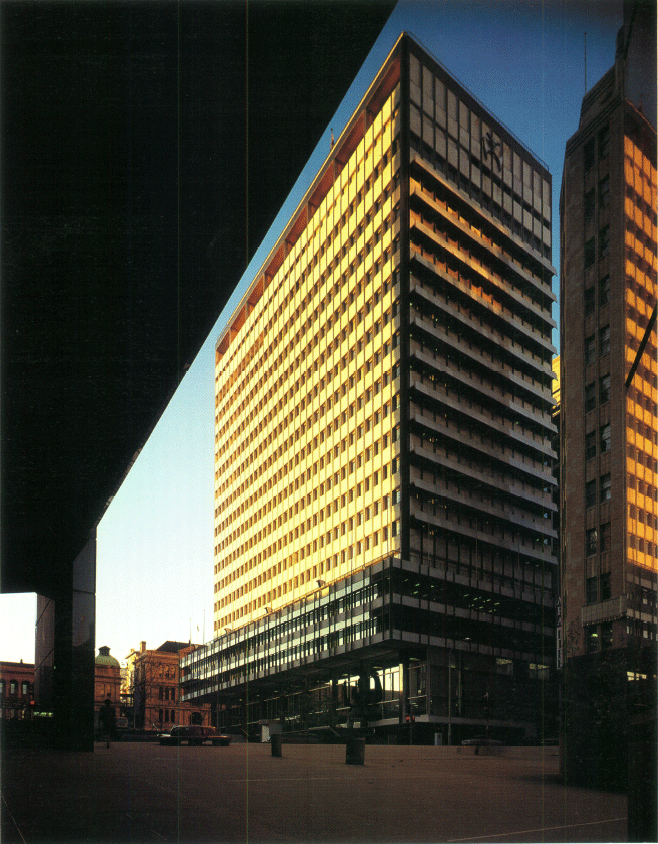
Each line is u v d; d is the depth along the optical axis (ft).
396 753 115.75
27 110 30.68
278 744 83.92
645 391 59.77
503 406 271.08
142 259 38.47
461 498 245.65
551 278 305.94
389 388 246.88
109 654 346.74
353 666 252.83
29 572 97.66
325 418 285.64
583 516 63.62
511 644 245.86
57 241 37.01
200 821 29.32
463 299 264.93
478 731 225.56
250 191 34.40
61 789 41.11
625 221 65.87
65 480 69.67
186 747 115.65
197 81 29.63
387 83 270.05
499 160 290.56
